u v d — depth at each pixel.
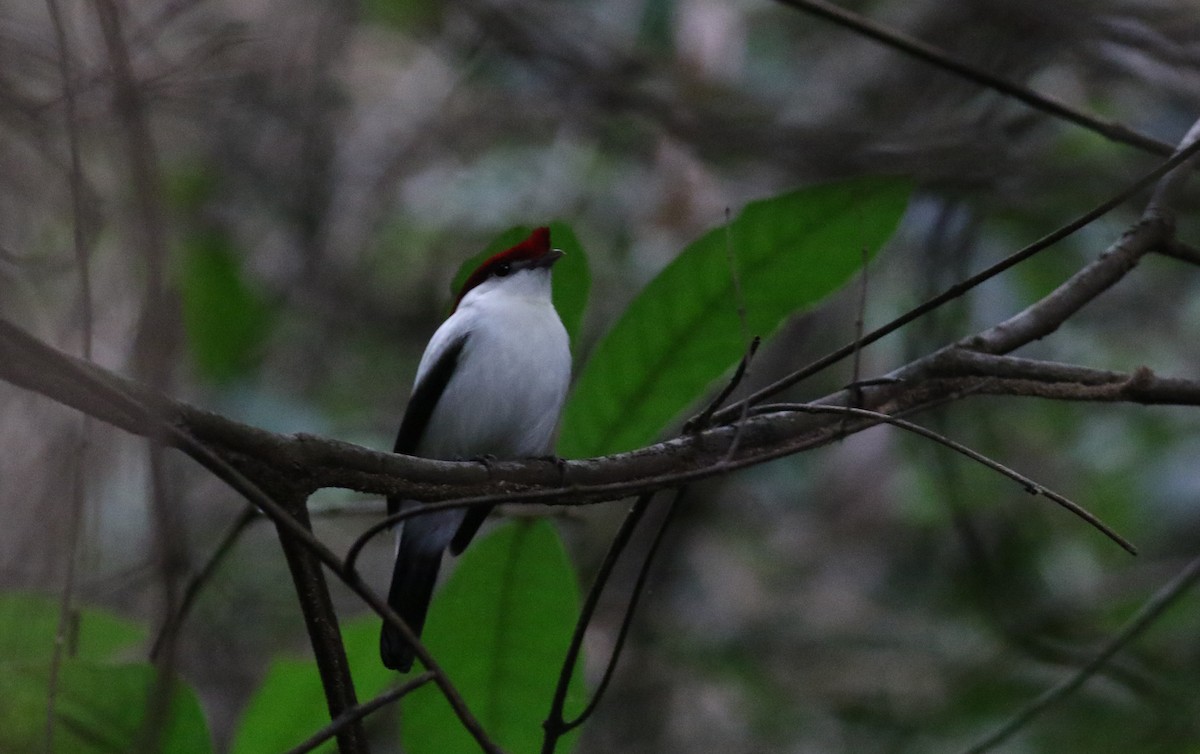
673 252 11.84
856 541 13.05
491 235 12.60
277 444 4.60
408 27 12.73
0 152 7.55
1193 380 5.60
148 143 4.89
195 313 8.25
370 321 12.70
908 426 4.77
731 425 5.59
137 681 4.43
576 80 10.55
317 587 4.60
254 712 5.16
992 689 10.27
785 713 11.47
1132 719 9.58
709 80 11.38
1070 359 12.13
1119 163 9.75
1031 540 11.95
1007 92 6.70
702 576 12.75
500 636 5.59
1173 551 11.76
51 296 8.26
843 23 6.86
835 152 9.49
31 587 7.57
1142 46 8.71
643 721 11.81
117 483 9.08
